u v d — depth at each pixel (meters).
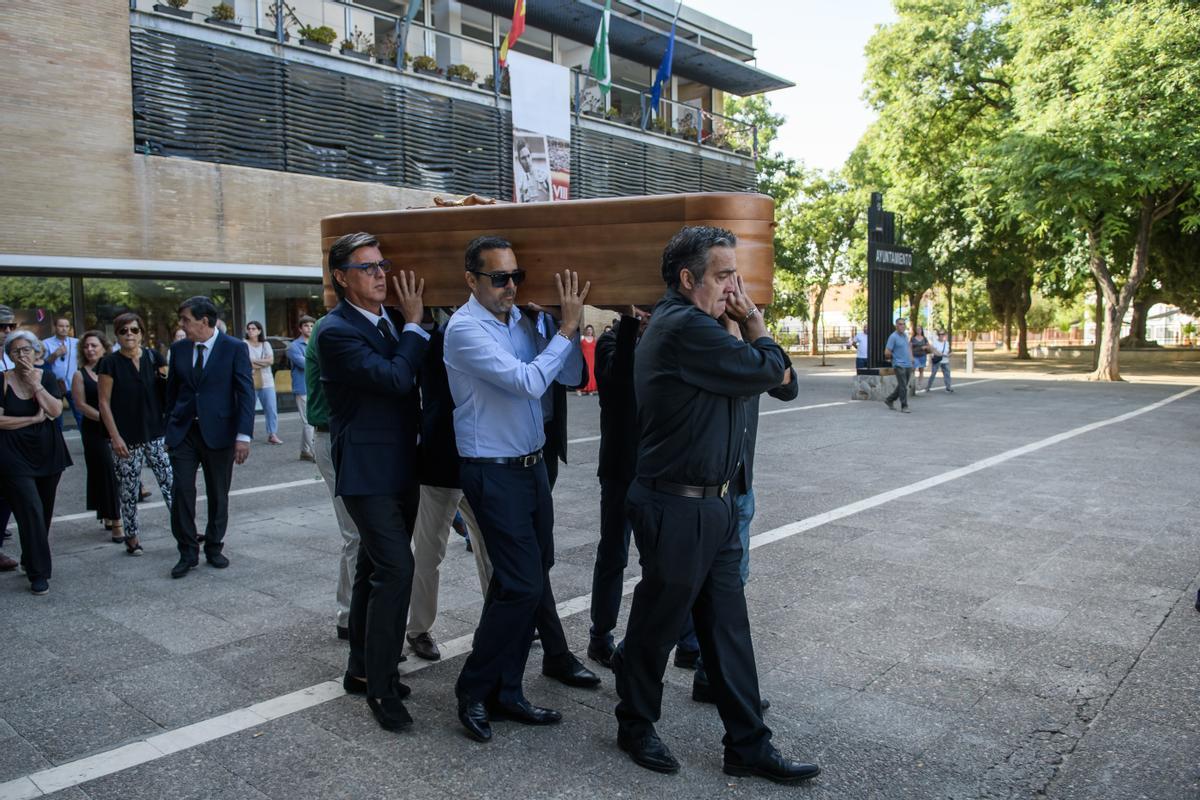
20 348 5.38
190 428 5.79
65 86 12.49
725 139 25.94
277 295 15.94
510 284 3.36
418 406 3.60
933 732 3.33
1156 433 12.23
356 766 3.13
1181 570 5.43
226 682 3.91
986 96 26.83
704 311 2.97
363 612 3.70
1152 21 19.48
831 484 8.57
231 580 5.60
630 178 22.55
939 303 47.62
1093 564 5.58
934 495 7.92
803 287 44.75
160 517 7.70
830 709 3.54
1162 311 61.25
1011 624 4.48
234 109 14.45
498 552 3.38
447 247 3.65
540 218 3.50
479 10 21.47
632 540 6.65
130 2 13.24
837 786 2.96
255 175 14.60
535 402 3.49
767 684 3.79
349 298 3.51
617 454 3.91
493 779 3.03
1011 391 20.66
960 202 26.81
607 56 20.98
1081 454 10.33
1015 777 2.99
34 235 12.29
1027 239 27.27
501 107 18.95
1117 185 19.73
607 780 3.02
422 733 3.39
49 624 4.75
